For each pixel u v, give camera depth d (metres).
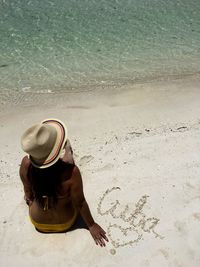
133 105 3.42
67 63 4.36
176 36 4.86
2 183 2.45
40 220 1.92
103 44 4.75
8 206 2.22
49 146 1.53
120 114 3.29
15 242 1.99
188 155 2.52
